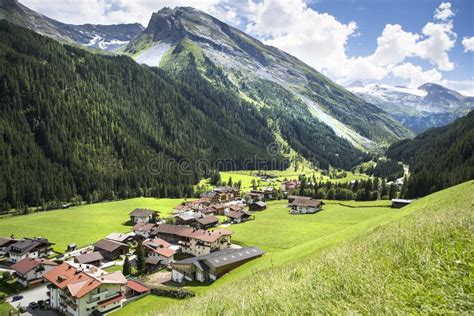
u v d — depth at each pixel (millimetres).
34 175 183625
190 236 98188
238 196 197125
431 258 10375
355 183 175625
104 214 148625
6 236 113062
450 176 144500
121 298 62219
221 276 70312
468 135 181875
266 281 16125
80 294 57406
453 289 8148
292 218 125625
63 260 90188
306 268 15797
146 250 93562
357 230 54750
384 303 7961
